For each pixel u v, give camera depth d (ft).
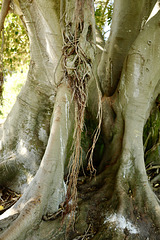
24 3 14.29
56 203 12.17
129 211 12.24
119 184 13.30
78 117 10.47
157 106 17.90
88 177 15.38
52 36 13.92
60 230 11.56
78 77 10.37
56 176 12.32
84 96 10.56
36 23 14.64
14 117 16.49
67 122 12.91
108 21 26.05
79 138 10.58
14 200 14.70
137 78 14.28
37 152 15.85
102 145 17.29
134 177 13.71
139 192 13.21
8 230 10.33
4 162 15.62
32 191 11.76
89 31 11.07
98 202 12.92
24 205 11.48
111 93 16.56
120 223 11.69
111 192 13.25
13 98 43.04
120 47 15.96
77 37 10.54
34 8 14.32
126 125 14.67
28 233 10.89
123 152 14.25
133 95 14.47
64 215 11.76
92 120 17.24
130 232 11.55
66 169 15.66
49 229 11.38
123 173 13.71
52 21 13.52
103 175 14.58
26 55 27.30
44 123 16.21
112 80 16.33
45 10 13.30
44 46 14.97
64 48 10.79
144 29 14.19
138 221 12.10
